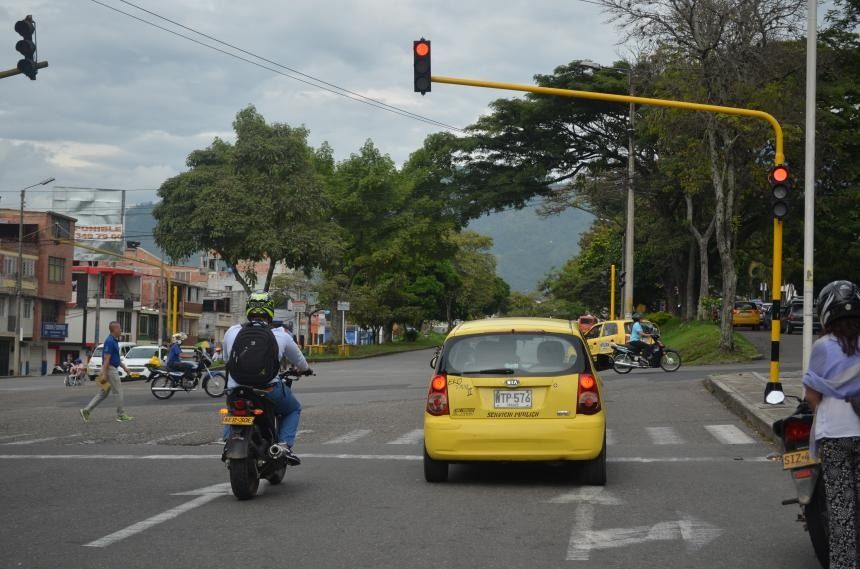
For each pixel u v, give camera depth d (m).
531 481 10.60
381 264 66.50
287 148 51.66
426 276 96.81
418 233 66.06
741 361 35.62
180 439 15.12
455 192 53.62
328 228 53.38
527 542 7.51
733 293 36.28
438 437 10.14
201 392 29.20
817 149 40.62
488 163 53.50
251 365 9.13
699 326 46.22
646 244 55.34
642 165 51.12
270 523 8.22
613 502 9.30
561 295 97.88
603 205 56.69
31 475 11.04
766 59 33.78
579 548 7.29
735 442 14.25
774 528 8.05
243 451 9.05
